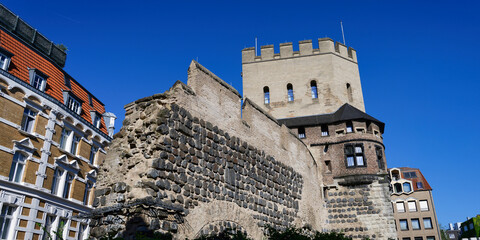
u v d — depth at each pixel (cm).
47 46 3725
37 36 3609
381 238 2639
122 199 1225
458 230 9281
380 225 2675
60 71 3503
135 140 1332
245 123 1823
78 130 3444
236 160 1662
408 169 7275
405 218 6719
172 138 1316
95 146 3728
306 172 2467
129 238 1115
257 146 1878
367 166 2853
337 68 3703
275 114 3619
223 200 1499
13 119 2712
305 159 2509
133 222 1129
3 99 2656
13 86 2745
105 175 1363
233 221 1521
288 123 3288
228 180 1567
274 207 1888
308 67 3734
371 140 2970
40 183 2856
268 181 1894
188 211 1291
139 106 1421
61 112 3194
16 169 2703
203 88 1568
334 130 3070
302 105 3591
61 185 3141
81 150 3459
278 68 3809
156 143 1259
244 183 1678
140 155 1287
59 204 3077
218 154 1549
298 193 2231
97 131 3725
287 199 2056
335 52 3781
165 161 1259
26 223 2703
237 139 1714
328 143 3023
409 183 6919
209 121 1549
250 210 1666
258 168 1831
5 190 2580
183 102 1418
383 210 2714
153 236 1106
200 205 1359
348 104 3334
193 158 1395
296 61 3791
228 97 1739
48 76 3122
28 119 2895
